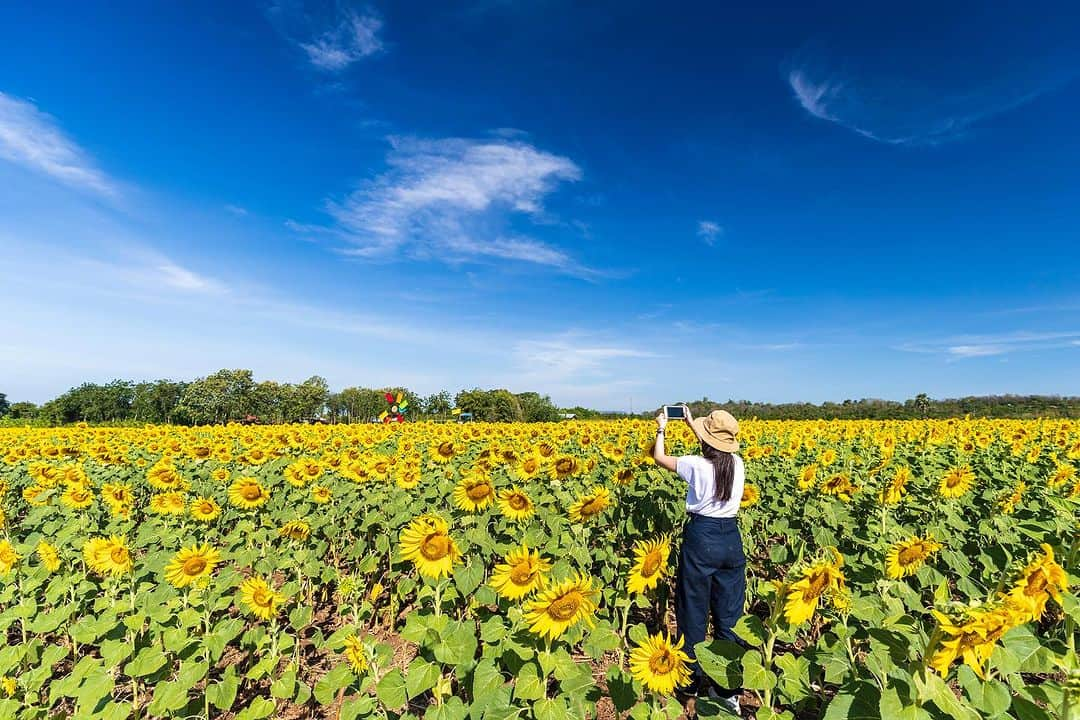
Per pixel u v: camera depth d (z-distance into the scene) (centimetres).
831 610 463
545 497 683
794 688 315
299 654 577
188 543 636
